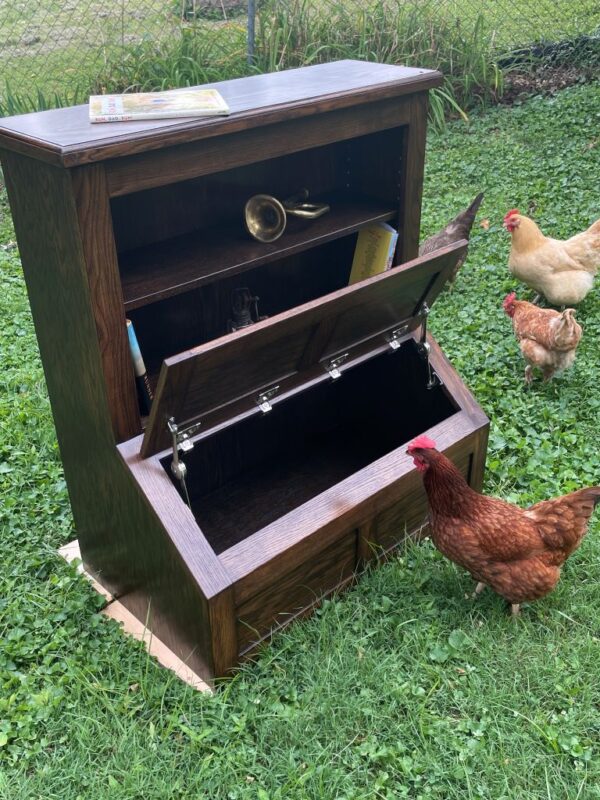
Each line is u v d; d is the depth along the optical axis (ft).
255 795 4.15
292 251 5.10
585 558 5.61
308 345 5.05
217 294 5.86
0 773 4.25
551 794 4.08
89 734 4.46
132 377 4.58
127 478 4.67
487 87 15.37
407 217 5.79
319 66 5.95
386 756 4.30
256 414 5.14
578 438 7.05
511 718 4.49
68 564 5.88
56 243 4.25
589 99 14.62
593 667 4.77
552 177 12.33
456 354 8.34
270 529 4.83
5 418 7.57
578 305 9.33
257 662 4.87
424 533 6.00
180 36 16.46
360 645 4.97
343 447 6.98
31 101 13.60
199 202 5.31
